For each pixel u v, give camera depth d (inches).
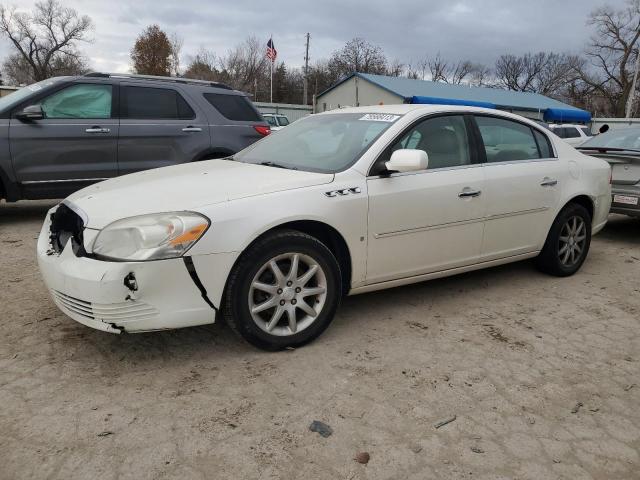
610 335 147.3
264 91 2394.2
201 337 135.7
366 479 87.8
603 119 1525.6
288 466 89.9
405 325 148.6
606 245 255.8
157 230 111.7
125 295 109.7
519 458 94.7
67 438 94.5
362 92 1487.5
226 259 117.1
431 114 157.9
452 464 92.3
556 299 173.8
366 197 137.3
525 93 1622.8
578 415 108.5
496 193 164.6
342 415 104.7
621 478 91.1
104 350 127.0
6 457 89.1
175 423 100.0
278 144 172.4
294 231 126.6
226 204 119.5
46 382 112.3
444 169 155.6
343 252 138.2
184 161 271.1
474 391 115.4
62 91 248.2
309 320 131.4
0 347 126.6
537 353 134.7
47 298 157.6
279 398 109.7
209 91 282.5
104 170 255.4
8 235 232.2
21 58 2482.8
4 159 234.7
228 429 98.9
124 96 260.1
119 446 93.0
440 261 157.0
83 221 118.4
